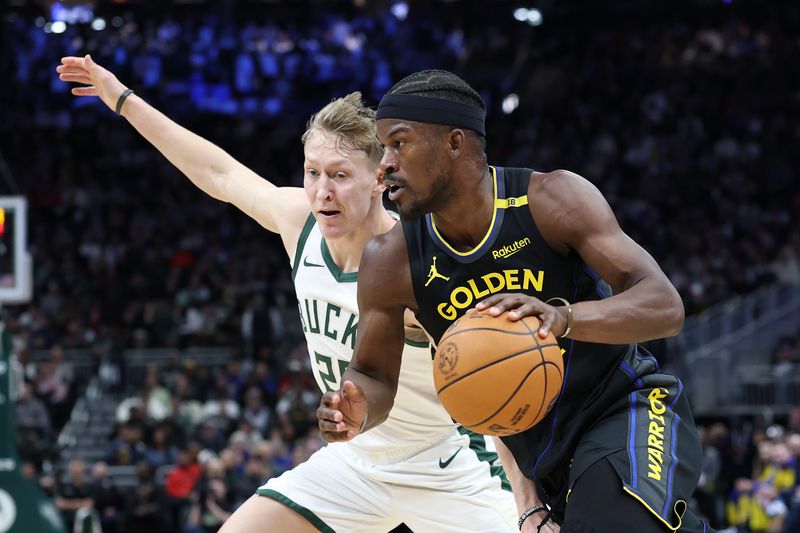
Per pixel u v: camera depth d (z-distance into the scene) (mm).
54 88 23344
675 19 25953
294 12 25469
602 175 22469
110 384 15133
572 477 2967
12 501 7145
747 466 12414
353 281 3812
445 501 4035
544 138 23438
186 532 10430
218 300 18031
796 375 15539
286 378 14484
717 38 25500
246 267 18703
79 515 10117
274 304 18031
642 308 2748
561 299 2766
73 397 14492
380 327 3129
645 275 2816
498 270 2979
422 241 3049
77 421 14352
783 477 10555
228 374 14578
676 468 2936
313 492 3955
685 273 18891
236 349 15555
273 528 3910
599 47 25453
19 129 22969
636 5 25797
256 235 20562
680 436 3033
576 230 2902
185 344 16156
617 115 23953
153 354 15586
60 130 23000
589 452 2971
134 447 12016
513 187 3000
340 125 3590
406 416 3943
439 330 3096
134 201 21531
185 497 10992
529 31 25734
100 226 20750
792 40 25141
